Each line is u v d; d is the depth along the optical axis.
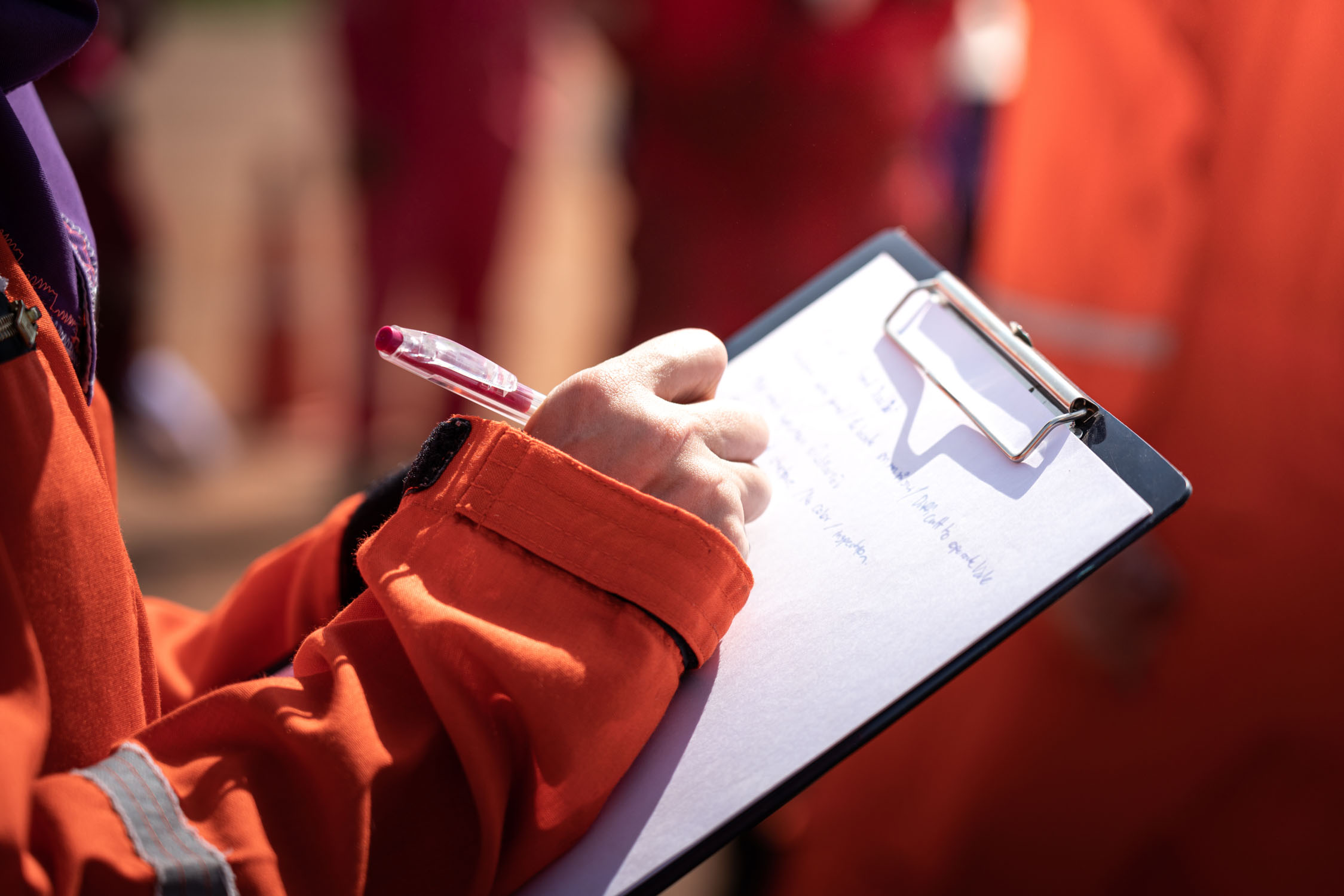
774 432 0.74
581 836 0.58
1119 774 1.27
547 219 4.68
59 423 0.56
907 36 2.30
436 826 0.56
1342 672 1.17
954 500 0.65
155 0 2.83
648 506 0.59
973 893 1.35
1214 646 1.22
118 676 0.57
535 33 2.93
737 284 2.39
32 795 0.49
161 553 2.57
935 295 0.74
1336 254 1.12
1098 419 0.64
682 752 0.60
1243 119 1.15
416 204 2.88
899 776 1.40
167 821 0.51
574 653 0.57
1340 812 1.20
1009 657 1.30
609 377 0.63
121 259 2.70
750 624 0.65
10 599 0.50
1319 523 1.16
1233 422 1.20
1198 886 1.28
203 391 3.04
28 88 0.71
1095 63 1.17
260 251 3.99
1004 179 1.34
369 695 0.57
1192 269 1.20
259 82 6.71
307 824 0.53
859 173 2.35
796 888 1.51
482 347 3.10
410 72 2.79
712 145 2.31
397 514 0.62
